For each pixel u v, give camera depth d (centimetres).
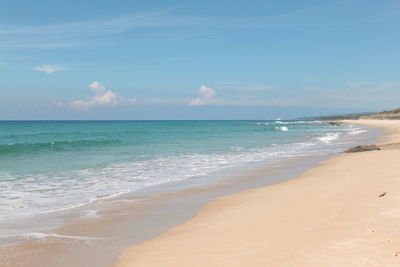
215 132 7188
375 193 1056
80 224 909
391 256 547
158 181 1570
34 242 765
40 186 1452
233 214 966
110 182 1548
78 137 5253
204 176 1702
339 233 694
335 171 1661
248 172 1811
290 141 4222
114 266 623
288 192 1223
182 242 740
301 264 549
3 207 1097
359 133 5847
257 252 633
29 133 6650
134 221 934
